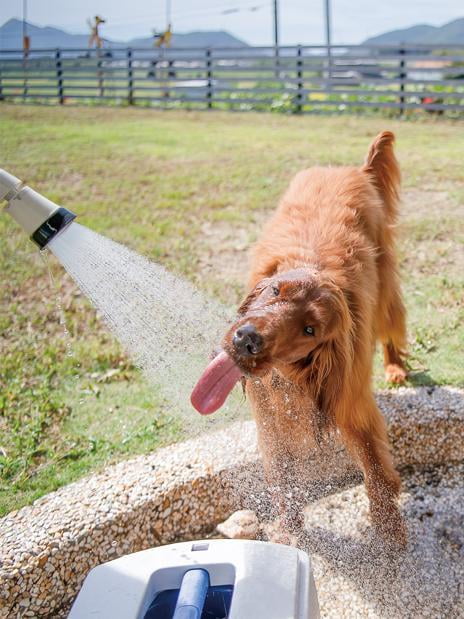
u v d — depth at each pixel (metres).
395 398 4.60
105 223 8.17
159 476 3.92
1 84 21.11
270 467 3.78
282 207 4.33
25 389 5.20
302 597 2.49
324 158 10.67
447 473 4.38
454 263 6.79
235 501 4.03
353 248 3.83
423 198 8.66
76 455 4.41
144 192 9.42
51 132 13.99
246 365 2.99
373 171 5.00
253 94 18.92
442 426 4.39
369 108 16.55
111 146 12.38
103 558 3.61
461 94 15.41
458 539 3.88
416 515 4.06
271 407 3.63
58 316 6.24
